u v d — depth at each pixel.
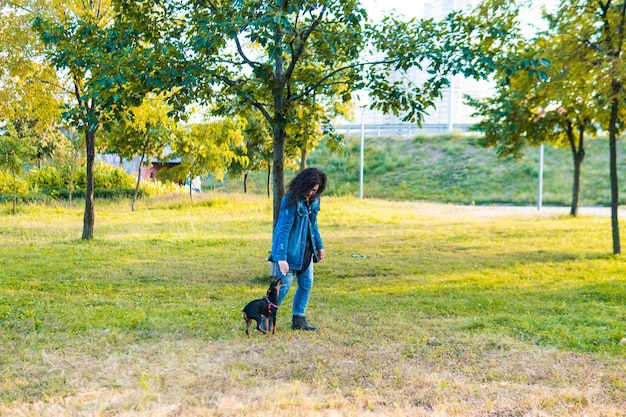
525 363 4.51
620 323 5.81
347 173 42.75
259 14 7.24
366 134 50.75
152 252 12.32
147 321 5.79
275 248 5.38
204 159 25.44
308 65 9.84
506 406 3.60
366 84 8.98
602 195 33.81
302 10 8.13
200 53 8.00
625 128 15.70
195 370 4.29
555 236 15.61
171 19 9.26
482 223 19.33
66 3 12.84
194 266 10.71
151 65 7.51
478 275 9.79
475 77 7.83
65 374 4.15
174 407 3.55
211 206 24.22
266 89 8.92
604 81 10.56
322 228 17.78
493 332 5.48
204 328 5.61
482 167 40.44
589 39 10.83
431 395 3.81
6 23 12.55
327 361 4.55
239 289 8.45
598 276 9.54
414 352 4.81
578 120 19.72
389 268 10.67
